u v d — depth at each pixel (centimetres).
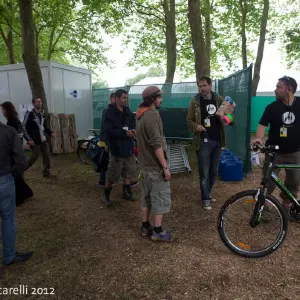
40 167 735
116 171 446
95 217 426
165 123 976
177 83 1015
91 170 695
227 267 291
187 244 338
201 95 424
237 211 334
